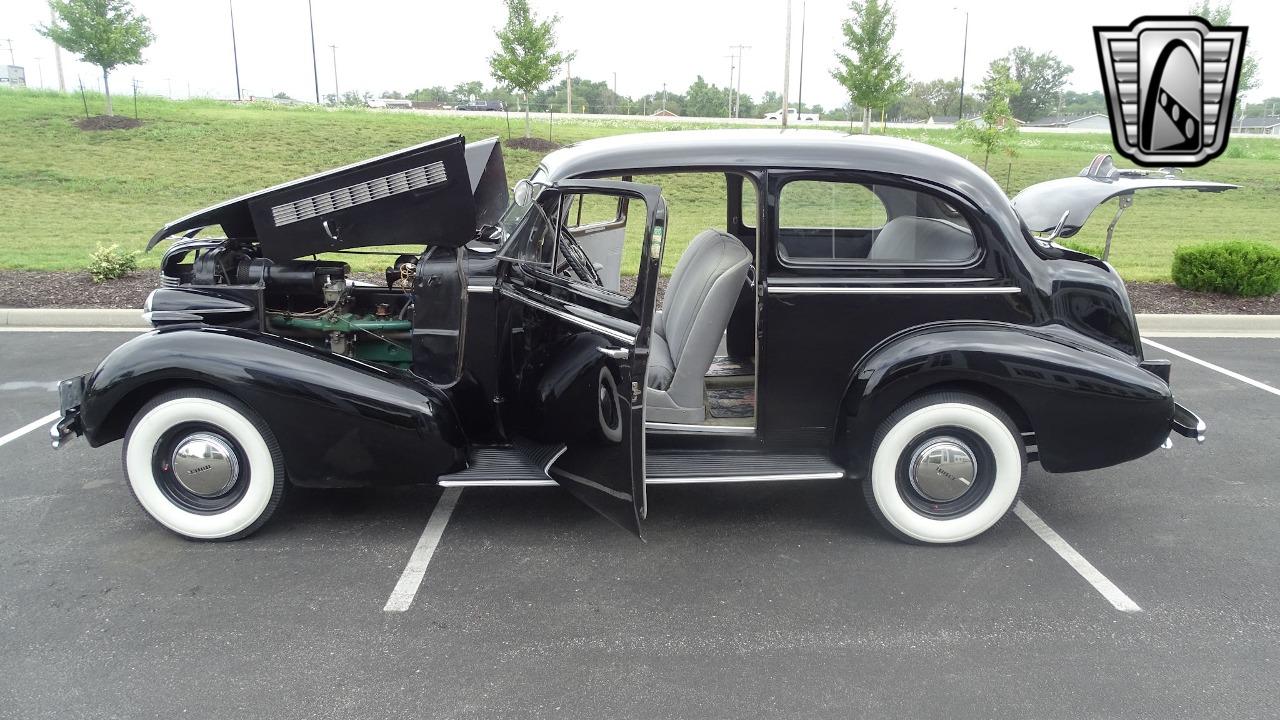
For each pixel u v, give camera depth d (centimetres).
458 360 396
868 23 2139
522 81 2250
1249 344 766
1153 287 970
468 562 374
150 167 1886
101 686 287
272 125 2494
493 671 297
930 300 376
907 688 290
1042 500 448
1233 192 2131
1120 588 357
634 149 380
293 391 364
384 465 380
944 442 380
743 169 371
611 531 405
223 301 405
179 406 369
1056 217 418
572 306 365
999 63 1488
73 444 506
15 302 811
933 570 371
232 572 363
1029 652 311
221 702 279
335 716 273
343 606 338
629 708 278
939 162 378
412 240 382
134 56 2372
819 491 457
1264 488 462
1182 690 289
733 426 396
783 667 301
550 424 385
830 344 379
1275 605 344
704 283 397
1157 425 372
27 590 346
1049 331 379
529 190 367
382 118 2950
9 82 5338
